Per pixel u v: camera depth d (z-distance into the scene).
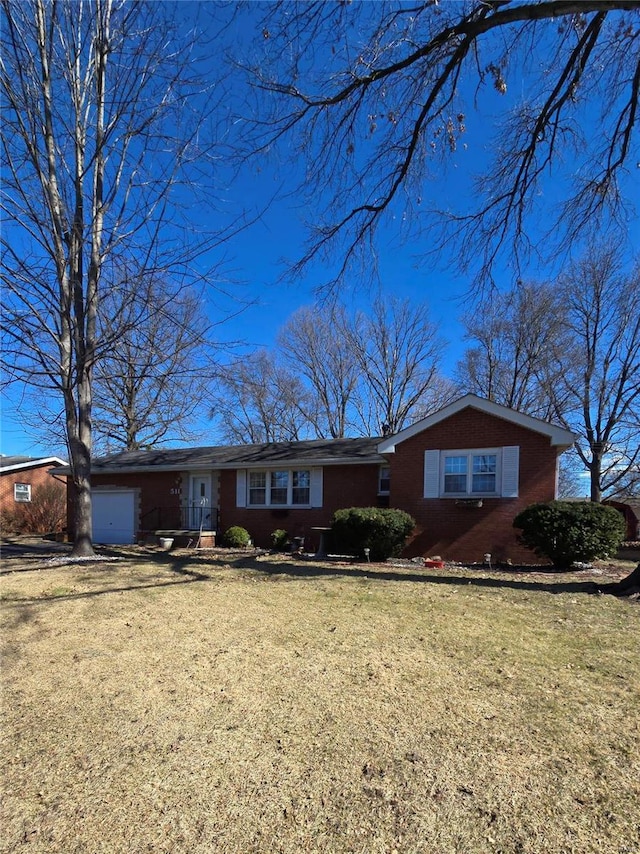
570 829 2.24
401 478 12.70
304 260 8.45
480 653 4.55
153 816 2.36
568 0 5.81
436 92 7.11
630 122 7.33
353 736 3.07
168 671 4.18
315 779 2.63
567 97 7.18
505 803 2.43
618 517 10.07
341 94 6.96
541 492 11.43
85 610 6.37
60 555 12.56
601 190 7.85
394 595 7.14
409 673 4.07
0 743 3.03
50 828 2.29
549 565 10.77
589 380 22.86
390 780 2.62
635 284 21.00
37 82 10.13
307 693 3.70
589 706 3.44
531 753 2.86
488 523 11.80
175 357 11.82
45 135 10.45
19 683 3.95
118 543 17.42
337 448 15.77
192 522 16.83
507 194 8.00
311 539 14.79
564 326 23.17
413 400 31.30
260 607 6.43
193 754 2.88
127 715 3.38
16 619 5.95
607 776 2.63
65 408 11.89
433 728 3.16
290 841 2.20
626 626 5.45
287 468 15.42
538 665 4.24
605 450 22.62
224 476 16.41
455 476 12.24
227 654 4.59
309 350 32.31
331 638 5.04
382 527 11.22
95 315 11.86
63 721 3.30
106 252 10.88
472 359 27.97
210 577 8.95
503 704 3.49
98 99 10.74
